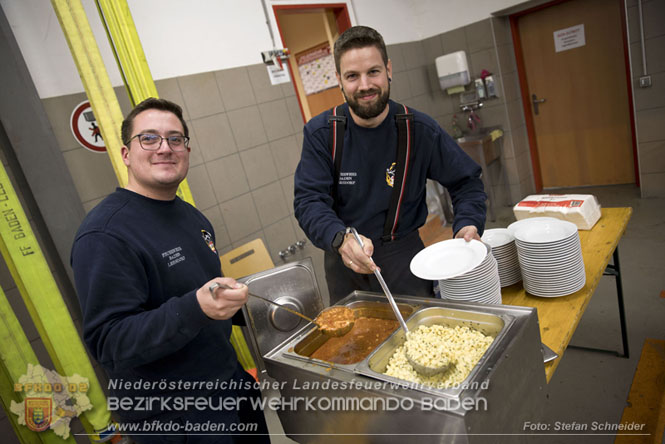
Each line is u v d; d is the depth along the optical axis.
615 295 2.58
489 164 4.28
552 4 3.96
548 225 1.48
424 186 1.68
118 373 1.06
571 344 2.26
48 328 1.81
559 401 1.90
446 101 4.53
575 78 4.14
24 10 1.99
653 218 3.40
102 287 0.95
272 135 3.07
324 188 1.55
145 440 1.13
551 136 4.48
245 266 2.49
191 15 2.63
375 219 1.62
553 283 1.34
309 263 1.38
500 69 4.10
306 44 4.39
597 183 4.36
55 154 1.97
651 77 3.46
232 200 2.83
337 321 1.19
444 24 4.28
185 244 1.16
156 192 1.14
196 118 2.64
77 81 2.14
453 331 1.08
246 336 2.45
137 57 2.18
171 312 0.90
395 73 4.13
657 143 3.59
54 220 1.98
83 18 1.94
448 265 1.26
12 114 1.87
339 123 1.51
